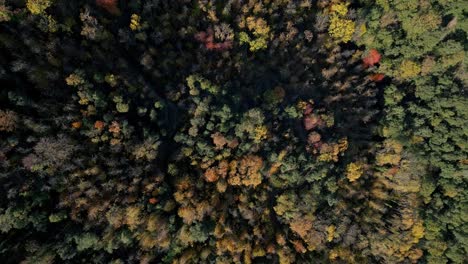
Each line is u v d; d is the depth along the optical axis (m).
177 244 57.38
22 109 46.62
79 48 51.09
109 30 54.62
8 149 44.94
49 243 47.66
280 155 61.03
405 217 67.69
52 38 48.69
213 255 58.56
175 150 59.03
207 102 58.59
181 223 57.69
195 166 58.94
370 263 67.12
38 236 47.91
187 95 60.91
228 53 62.00
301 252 63.22
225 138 58.47
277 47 66.81
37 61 47.78
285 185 63.53
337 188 65.94
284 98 66.62
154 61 57.88
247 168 59.34
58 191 48.78
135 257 53.75
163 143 58.53
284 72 66.94
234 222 60.56
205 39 60.59
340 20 67.81
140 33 55.28
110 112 52.00
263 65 67.25
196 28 61.03
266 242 61.38
